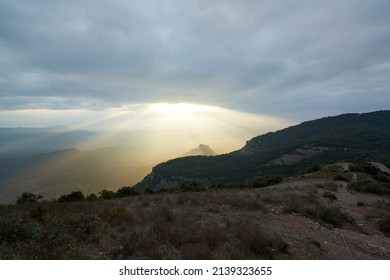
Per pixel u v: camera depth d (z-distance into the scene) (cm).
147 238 810
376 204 2167
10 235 730
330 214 1623
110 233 873
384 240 1417
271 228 1129
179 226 988
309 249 941
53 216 1045
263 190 2806
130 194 3206
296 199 1986
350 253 1037
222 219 1214
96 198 2981
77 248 700
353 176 3803
